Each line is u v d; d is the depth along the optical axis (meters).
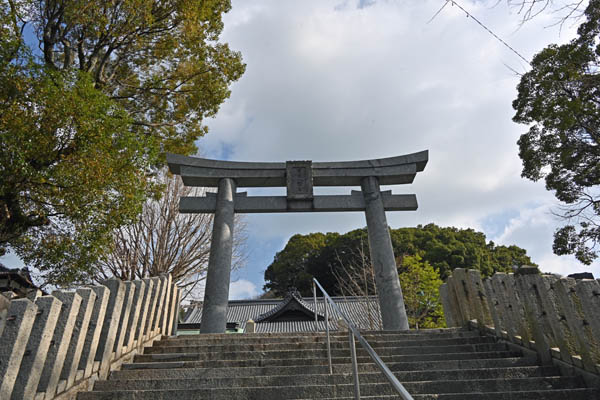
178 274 15.86
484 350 5.71
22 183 6.89
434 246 30.81
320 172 10.37
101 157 7.23
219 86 12.73
